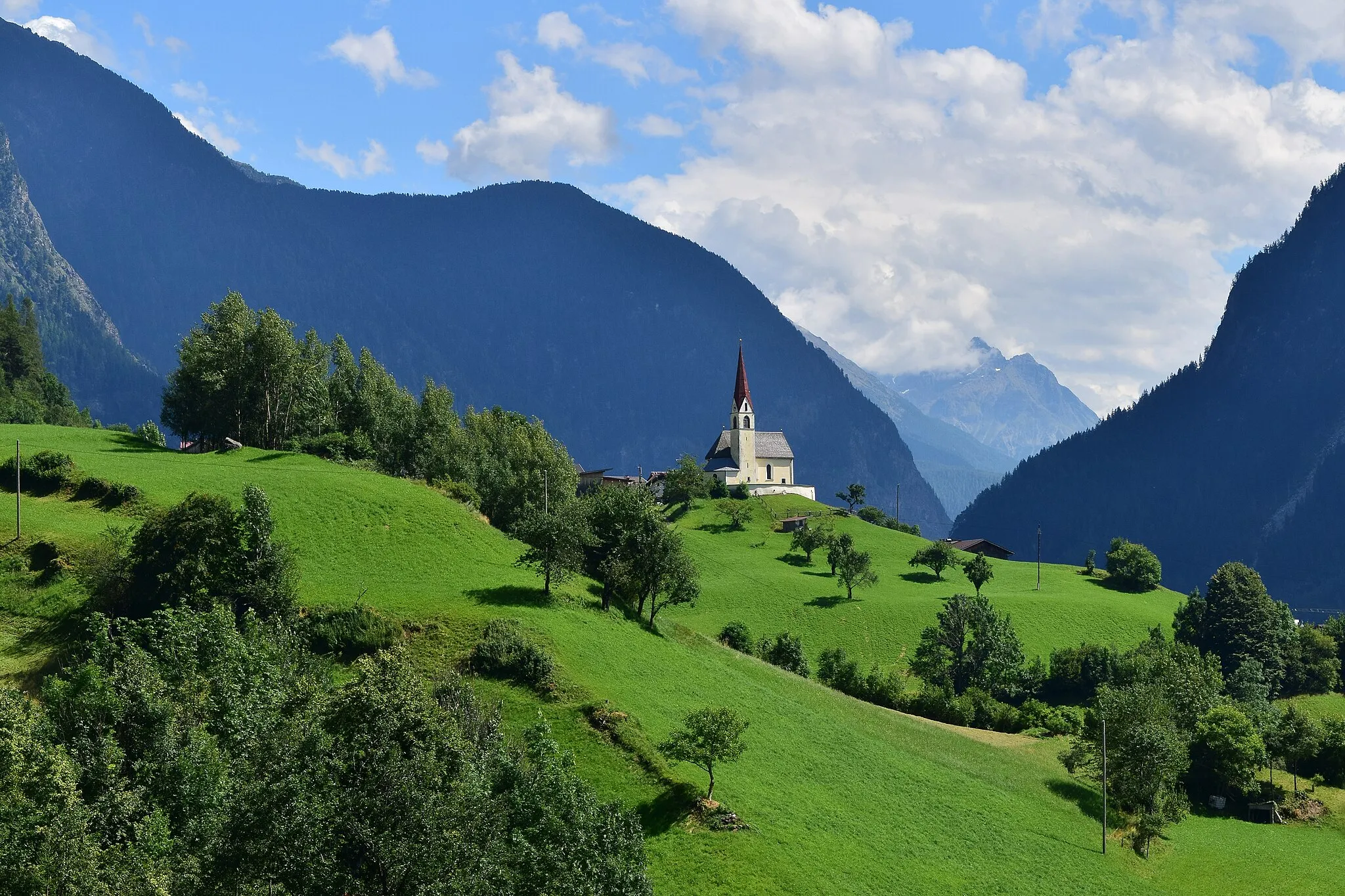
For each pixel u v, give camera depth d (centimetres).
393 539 11656
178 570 9006
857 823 8394
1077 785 11144
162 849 5191
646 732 8444
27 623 9006
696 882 6900
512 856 5259
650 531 12206
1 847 4919
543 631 9806
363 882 4734
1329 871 10200
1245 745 12344
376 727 5212
